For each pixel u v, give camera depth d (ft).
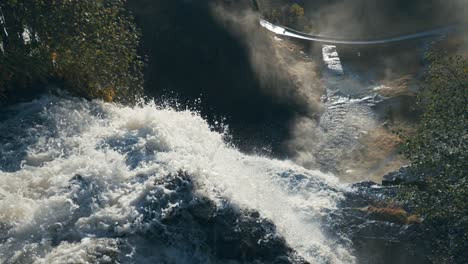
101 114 61.67
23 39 64.54
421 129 62.59
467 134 58.54
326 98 153.07
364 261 57.88
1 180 47.96
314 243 55.72
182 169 49.57
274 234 48.19
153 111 62.18
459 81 63.87
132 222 44.57
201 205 46.93
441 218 56.44
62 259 40.47
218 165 54.39
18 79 62.90
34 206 45.29
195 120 61.67
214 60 124.16
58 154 53.47
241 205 48.70
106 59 69.36
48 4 66.69
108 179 48.57
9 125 57.26
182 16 122.83
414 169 61.21
